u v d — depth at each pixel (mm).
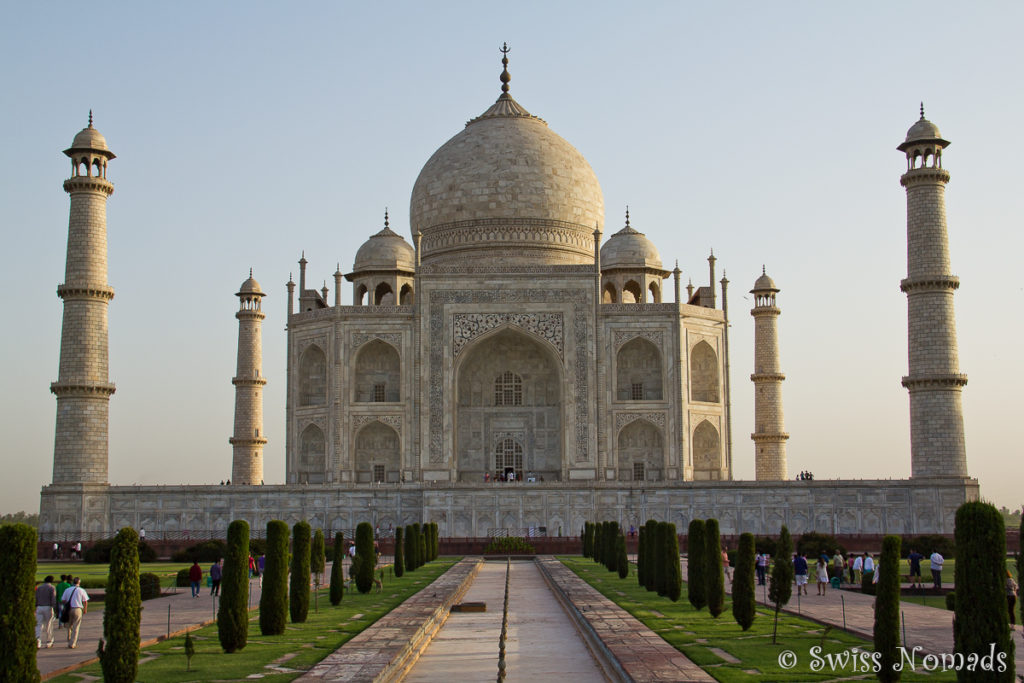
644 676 39094
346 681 38562
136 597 37719
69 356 121375
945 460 117438
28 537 33250
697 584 61438
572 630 57312
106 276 124375
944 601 69438
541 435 141875
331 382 136750
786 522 118375
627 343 137500
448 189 155125
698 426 139500
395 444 138625
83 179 122938
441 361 136500
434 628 56719
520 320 137250
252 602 70312
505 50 171500
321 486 121375
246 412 152750
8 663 32406
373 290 147625
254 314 154500
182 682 39031
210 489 121062
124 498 120750
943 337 118688
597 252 138000
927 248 120000
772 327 153000
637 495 120500
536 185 153625
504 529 120438
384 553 116125
